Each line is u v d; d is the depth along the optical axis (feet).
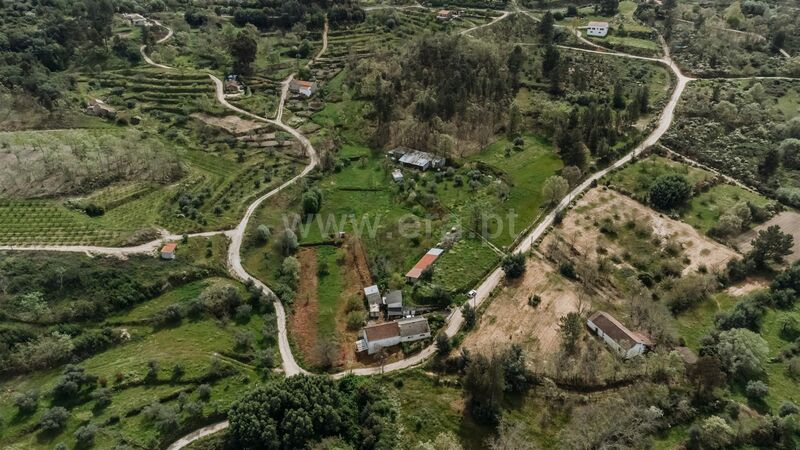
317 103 628.69
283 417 286.46
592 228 442.91
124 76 646.74
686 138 549.54
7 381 311.88
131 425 290.97
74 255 379.76
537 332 350.02
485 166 515.50
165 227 426.10
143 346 339.36
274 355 341.62
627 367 322.14
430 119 562.25
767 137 545.03
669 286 382.42
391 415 303.48
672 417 298.15
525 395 314.14
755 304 362.74
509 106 599.16
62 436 283.79
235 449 281.95
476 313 363.76
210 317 361.92
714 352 329.11
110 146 483.51
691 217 453.58
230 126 577.43
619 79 634.43
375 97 612.29
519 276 393.50
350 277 402.31
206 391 308.60
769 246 394.52
